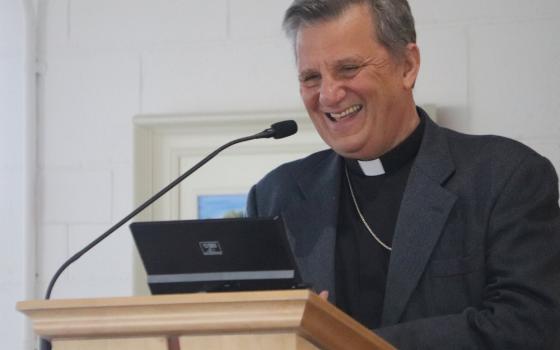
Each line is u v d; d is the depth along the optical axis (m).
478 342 3.70
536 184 4.04
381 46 4.11
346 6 4.07
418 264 4.01
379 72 4.10
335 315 2.81
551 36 6.62
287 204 4.48
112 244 7.35
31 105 7.52
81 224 7.43
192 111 7.27
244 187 7.13
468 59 6.73
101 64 7.50
